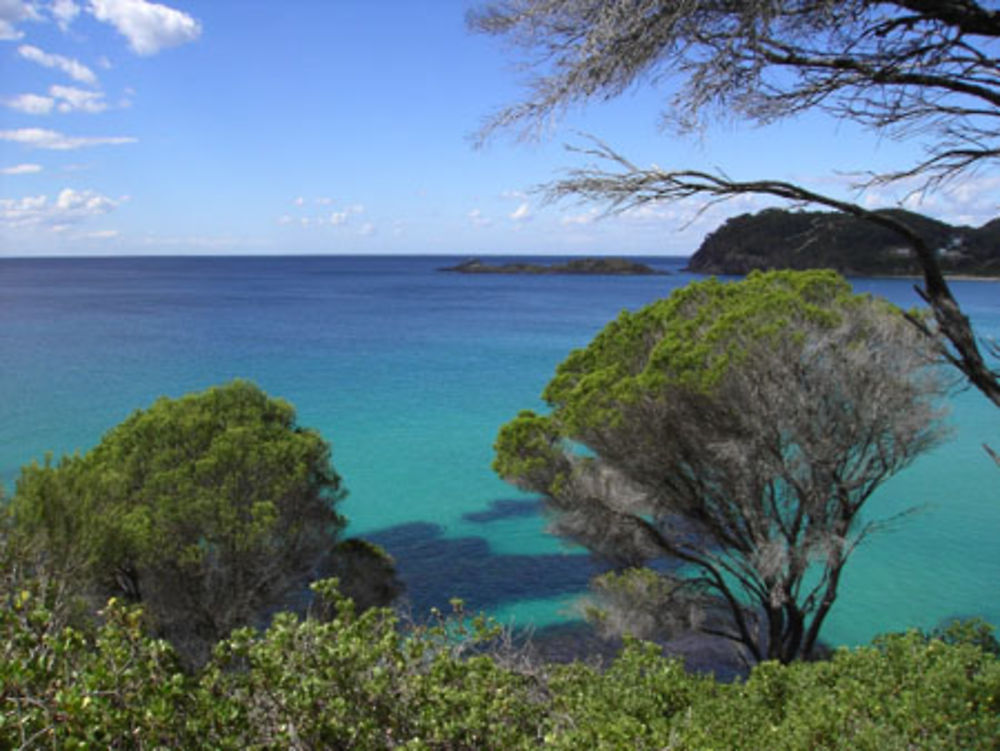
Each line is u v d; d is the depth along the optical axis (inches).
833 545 559.8
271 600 676.7
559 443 682.8
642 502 611.8
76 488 537.6
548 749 206.4
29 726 138.5
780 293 621.6
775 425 552.1
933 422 580.4
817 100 143.3
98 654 178.1
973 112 137.8
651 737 226.1
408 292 6870.1
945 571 920.3
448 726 200.1
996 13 129.0
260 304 5206.7
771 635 609.9
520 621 785.6
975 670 319.3
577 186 148.7
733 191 144.4
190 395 755.4
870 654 341.7
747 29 128.1
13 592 208.4
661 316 679.7
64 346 2810.0
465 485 1259.8
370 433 1601.9
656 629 615.5
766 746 272.7
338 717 189.6
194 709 173.8
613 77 138.0
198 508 615.8
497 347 2997.0
